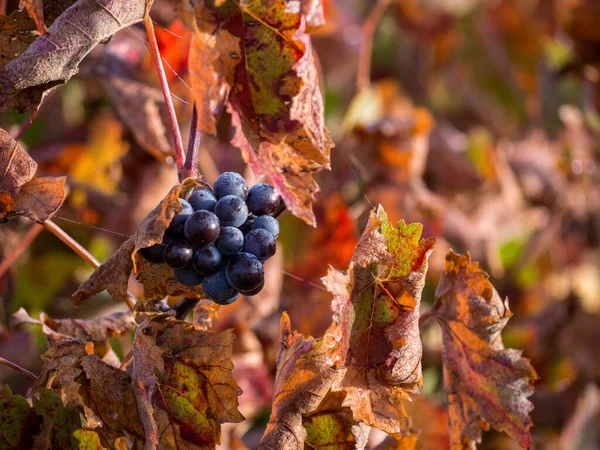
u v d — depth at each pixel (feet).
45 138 3.44
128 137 3.34
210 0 1.99
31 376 2.13
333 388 2.04
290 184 2.08
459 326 2.25
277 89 2.04
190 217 1.92
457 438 2.27
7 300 3.11
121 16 2.00
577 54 3.74
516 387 2.21
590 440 4.04
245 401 2.92
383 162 3.53
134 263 1.90
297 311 3.06
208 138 3.18
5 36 2.08
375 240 2.06
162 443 2.01
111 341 2.97
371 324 2.09
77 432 2.02
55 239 3.22
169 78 2.72
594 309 4.26
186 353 2.02
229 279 1.93
